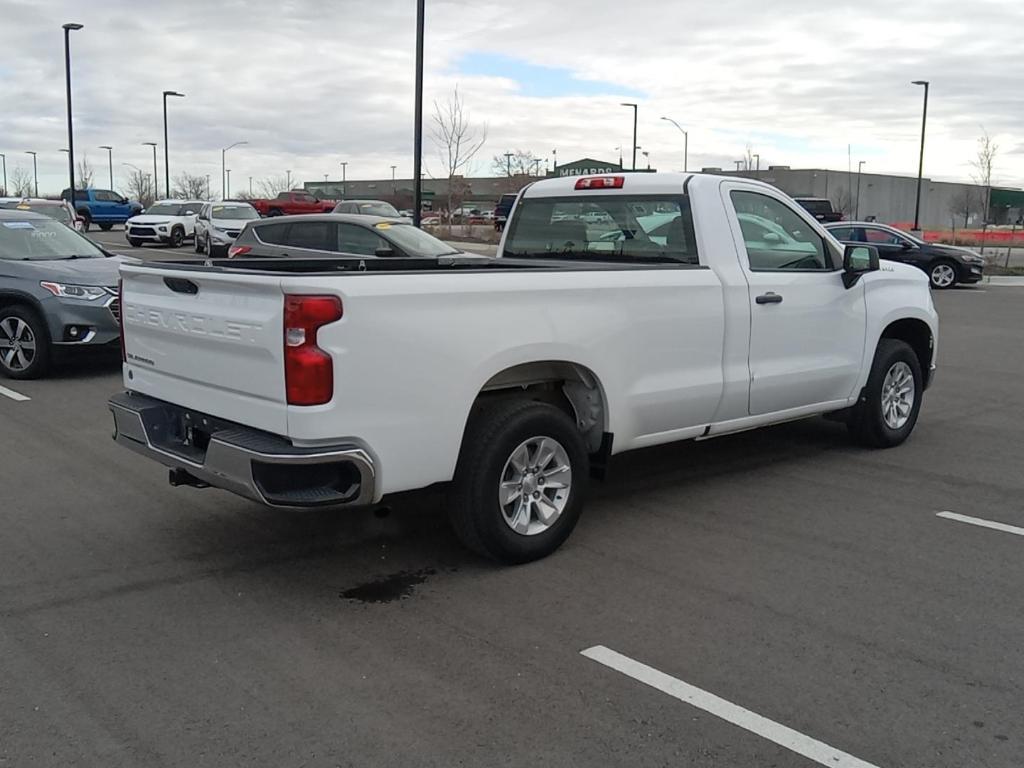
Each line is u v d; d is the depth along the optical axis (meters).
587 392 5.30
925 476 6.75
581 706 3.53
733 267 5.92
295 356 4.07
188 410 4.82
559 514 5.07
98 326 9.94
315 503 4.17
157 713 3.46
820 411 6.79
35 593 4.54
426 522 5.66
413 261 6.41
